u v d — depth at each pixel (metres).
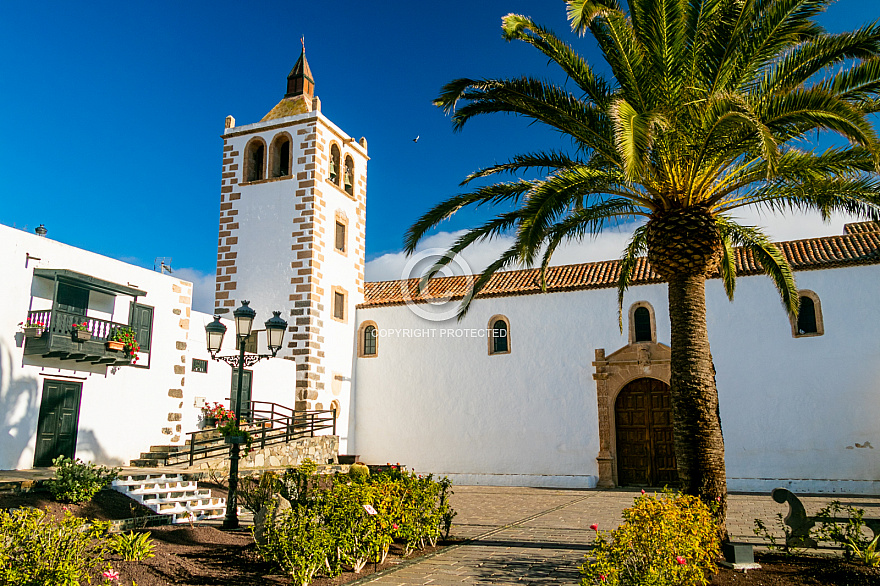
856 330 20.92
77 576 6.82
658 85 9.64
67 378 16.06
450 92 10.59
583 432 23.78
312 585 8.35
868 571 8.30
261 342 25.52
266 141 27.48
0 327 14.64
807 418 20.97
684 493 9.66
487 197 11.84
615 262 26.50
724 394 22.00
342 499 9.43
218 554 9.49
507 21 10.00
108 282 16.66
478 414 25.50
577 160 11.38
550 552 10.66
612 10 9.91
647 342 23.38
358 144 29.94
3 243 14.83
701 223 10.22
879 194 9.91
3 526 6.95
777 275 12.95
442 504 11.94
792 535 9.42
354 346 28.09
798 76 9.58
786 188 10.38
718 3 9.90
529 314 25.53
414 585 8.48
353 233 28.95
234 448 12.20
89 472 12.09
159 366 18.73
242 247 26.94
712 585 7.91
